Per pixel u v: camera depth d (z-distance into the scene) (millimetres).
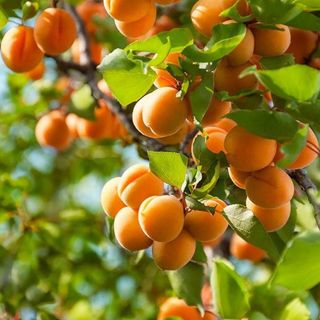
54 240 1784
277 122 946
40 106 1977
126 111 1501
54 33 1245
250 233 1034
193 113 996
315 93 933
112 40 1695
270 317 1312
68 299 1874
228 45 980
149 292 1859
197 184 1058
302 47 1150
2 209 1771
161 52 991
